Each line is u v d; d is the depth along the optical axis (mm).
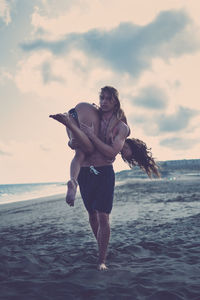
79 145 2955
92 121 3053
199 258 3178
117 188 22047
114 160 3137
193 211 7012
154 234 4691
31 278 2805
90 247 4051
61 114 2637
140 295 2236
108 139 3049
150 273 2719
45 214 8984
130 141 3426
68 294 2316
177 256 3342
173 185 20734
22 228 6402
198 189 14508
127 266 3041
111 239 4500
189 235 4414
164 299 2150
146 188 19219
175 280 2508
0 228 6629
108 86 3104
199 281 2461
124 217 6848
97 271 2846
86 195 3105
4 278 2848
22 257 3654
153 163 3521
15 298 2285
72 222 6793
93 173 3014
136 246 3883
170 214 6824
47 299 2238
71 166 2920
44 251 3994
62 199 15789
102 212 2977
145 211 7676
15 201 17625
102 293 2303
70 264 3295
